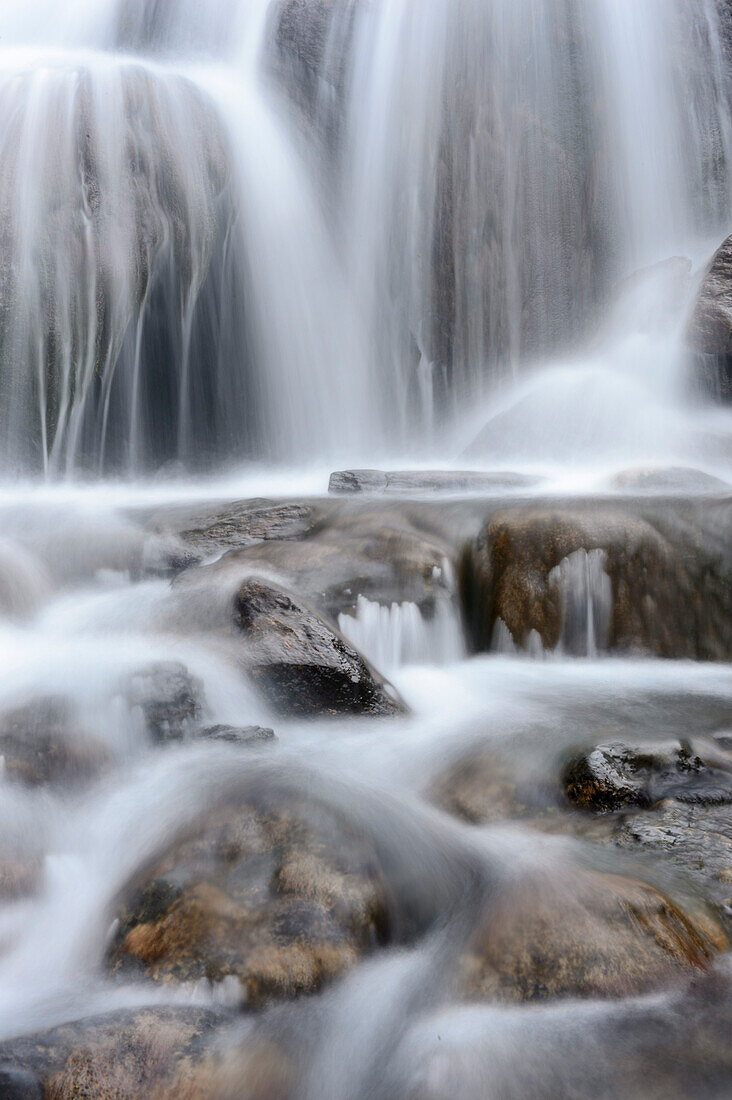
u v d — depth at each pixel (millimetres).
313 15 23391
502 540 9234
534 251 22672
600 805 5117
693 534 9023
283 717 6660
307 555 9109
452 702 7387
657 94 22812
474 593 9273
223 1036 3217
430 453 22031
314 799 4789
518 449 16453
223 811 4672
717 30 23297
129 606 8664
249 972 3488
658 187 22828
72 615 8711
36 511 11703
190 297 19328
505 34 22656
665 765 5449
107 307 18109
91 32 27516
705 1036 3207
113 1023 3197
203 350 19594
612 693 7629
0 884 4219
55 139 18156
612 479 12508
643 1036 3207
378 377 21938
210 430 19719
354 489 12547
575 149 22828
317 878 3969
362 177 22422
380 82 22594
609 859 4395
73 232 17891
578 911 3703
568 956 3482
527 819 5078
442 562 9078
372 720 6676
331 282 21516
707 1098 2938
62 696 5871
